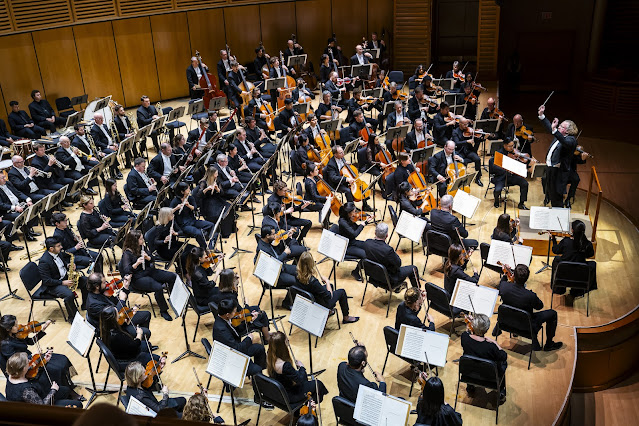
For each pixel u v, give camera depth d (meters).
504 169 12.25
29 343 7.79
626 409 9.21
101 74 18.73
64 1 17.50
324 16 22.09
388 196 13.04
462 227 10.43
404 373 8.05
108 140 14.30
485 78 21.94
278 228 9.84
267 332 8.18
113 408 1.49
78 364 8.28
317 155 13.08
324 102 15.86
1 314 9.39
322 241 8.79
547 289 10.01
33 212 9.59
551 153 11.66
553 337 8.69
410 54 22.52
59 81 17.95
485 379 7.11
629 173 16.41
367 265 8.80
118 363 7.22
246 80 19.02
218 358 6.38
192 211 10.59
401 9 22.00
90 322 7.83
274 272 7.98
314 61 22.61
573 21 23.27
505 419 7.31
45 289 8.94
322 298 8.38
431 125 16.36
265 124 15.78
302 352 8.40
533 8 23.48
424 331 6.68
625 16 22.86
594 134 19.80
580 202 13.19
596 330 9.13
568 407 7.81
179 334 8.85
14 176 11.78
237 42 21.00
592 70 22.97
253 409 7.46
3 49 16.73
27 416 1.85
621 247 11.44
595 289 10.11
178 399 6.86
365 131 14.19
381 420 5.68
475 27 24.00
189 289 8.30
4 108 17.08
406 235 9.59
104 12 18.27
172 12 19.44
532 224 10.02
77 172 13.15
